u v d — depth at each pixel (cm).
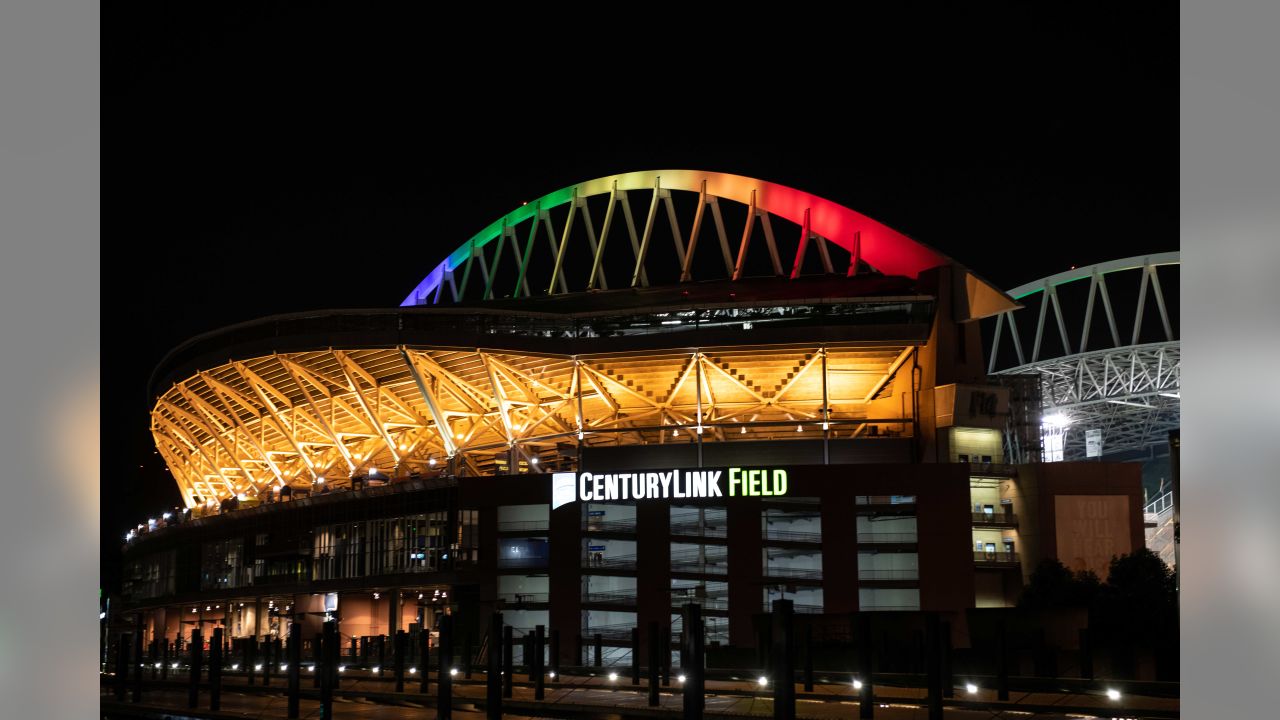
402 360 10638
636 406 10856
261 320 10762
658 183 11625
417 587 10369
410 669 9100
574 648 9400
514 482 10000
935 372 10200
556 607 9525
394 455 11550
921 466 9462
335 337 10375
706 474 9525
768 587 9362
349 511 11294
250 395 12344
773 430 10812
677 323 10019
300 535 11912
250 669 8488
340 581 11206
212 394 12738
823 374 9962
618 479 9644
